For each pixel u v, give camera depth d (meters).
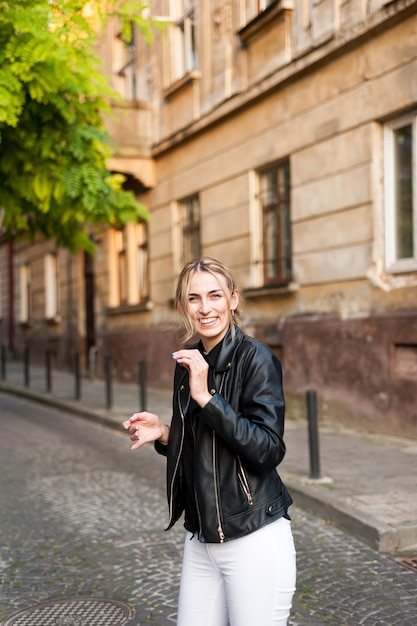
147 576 4.47
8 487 6.97
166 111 14.23
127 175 14.91
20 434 10.19
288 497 2.39
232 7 11.65
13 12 6.19
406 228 8.48
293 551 2.34
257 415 2.26
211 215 12.60
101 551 4.98
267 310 10.89
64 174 7.32
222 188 12.20
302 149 9.98
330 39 9.17
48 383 14.45
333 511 5.40
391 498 5.61
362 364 8.87
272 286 10.75
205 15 12.53
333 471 6.62
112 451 8.77
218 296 2.39
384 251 8.69
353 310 9.05
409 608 3.85
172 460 2.41
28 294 24.72
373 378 8.68
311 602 3.96
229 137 11.91
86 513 5.98
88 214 8.12
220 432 2.19
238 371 2.34
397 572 4.40
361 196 8.88
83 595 4.19
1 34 6.39
